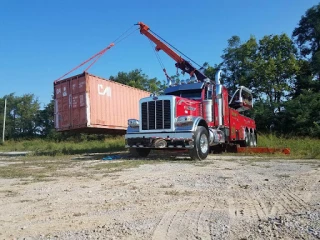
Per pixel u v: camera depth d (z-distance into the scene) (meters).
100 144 24.64
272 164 9.83
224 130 13.58
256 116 30.14
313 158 11.88
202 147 11.24
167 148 11.27
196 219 3.96
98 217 4.17
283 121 29.36
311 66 33.34
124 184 6.52
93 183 6.73
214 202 4.84
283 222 3.65
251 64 33.56
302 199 4.89
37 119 57.75
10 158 15.36
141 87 52.62
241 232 3.44
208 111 12.56
